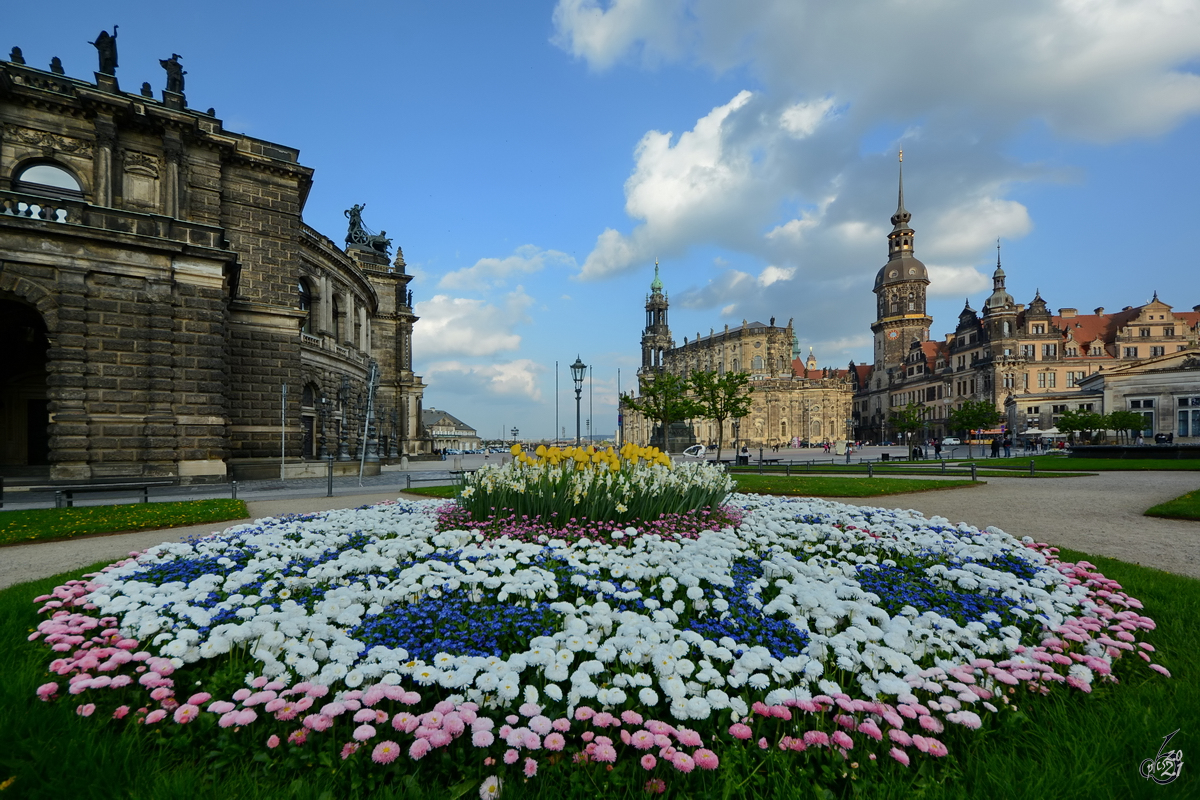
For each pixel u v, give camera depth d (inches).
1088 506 739.4
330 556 374.6
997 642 224.7
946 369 4901.6
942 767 158.1
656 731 159.8
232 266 1237.1
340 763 157.3
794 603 264.8
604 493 444.8
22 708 180.5
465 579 275.6
